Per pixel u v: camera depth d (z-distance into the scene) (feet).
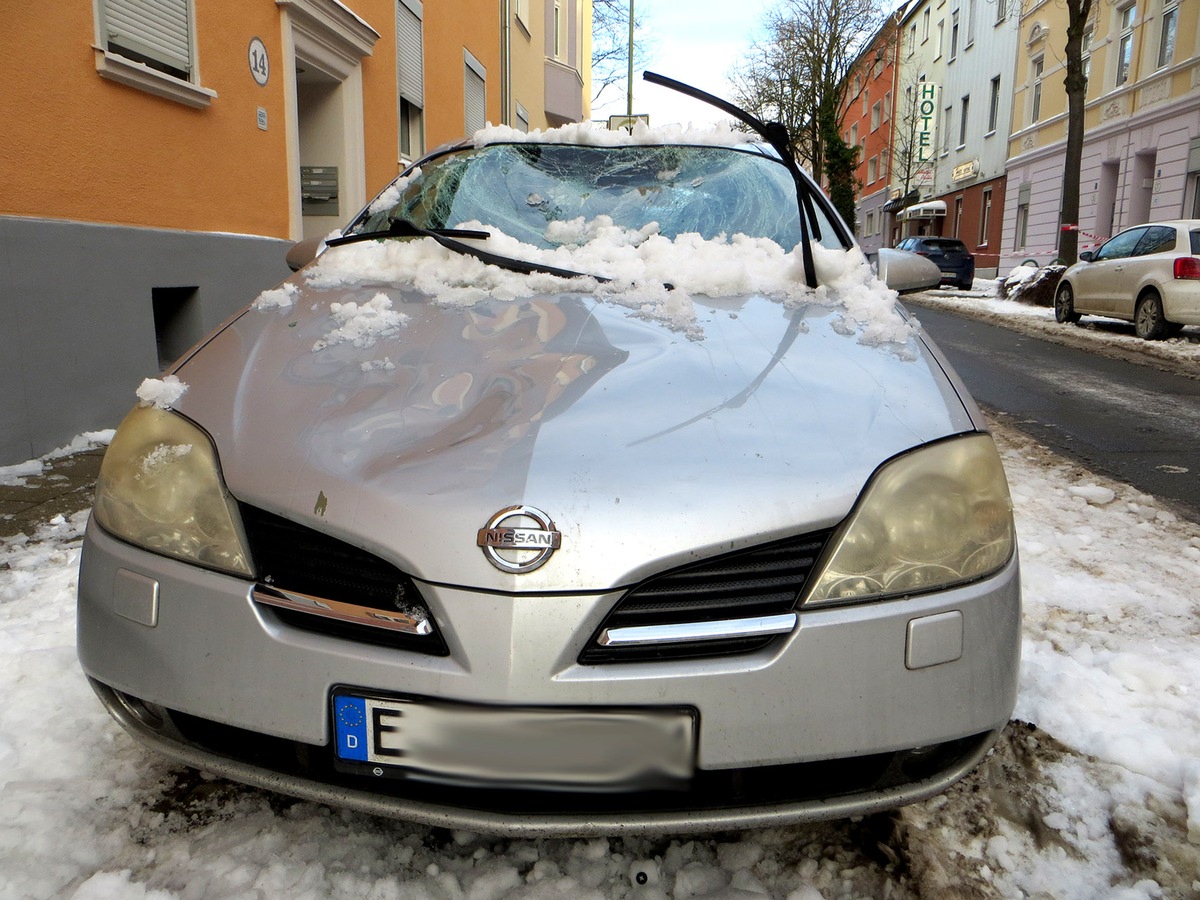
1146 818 6.11
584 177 9.23
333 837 5.74
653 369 5.68
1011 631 5.04
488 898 5.29
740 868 5.59
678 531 4.56
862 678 4.66
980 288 78.48
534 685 4.43
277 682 4.71
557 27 73.10
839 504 4.78
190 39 19.44
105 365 16.55
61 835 5.70
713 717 4.52
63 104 15.66
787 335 6.33
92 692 7.38
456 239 8.04
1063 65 77.30
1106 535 12.19
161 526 5.15
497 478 4.72
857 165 129.39
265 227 22.95
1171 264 35.81
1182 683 7.97
